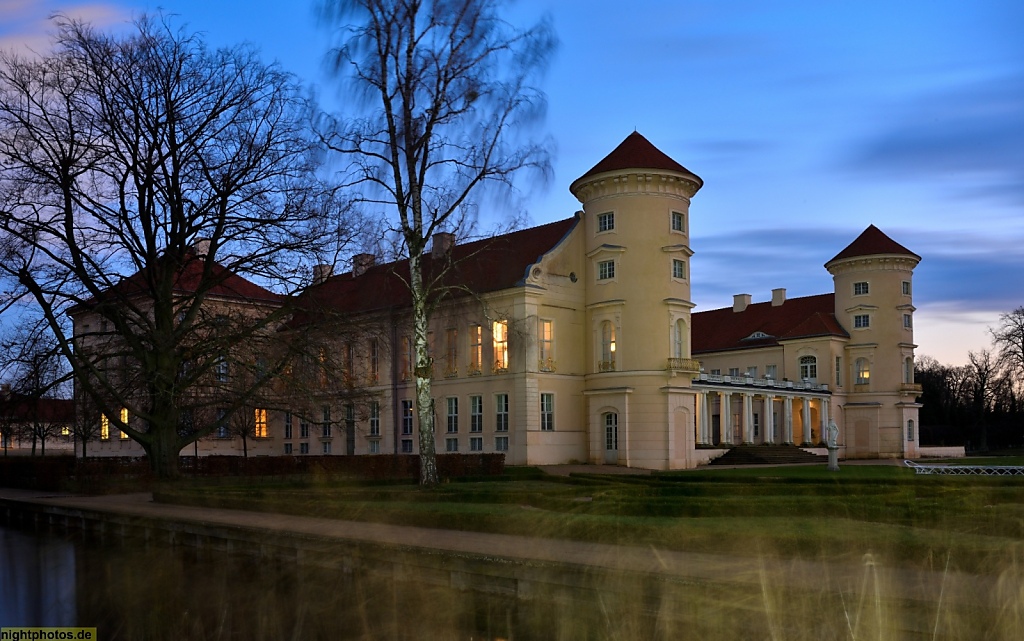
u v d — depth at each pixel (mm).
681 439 49812
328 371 36094
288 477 37000
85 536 26078
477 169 29562
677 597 12812
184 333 34250
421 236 30547
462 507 21703
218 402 36875
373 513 21484
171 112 33781
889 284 76438
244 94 34875
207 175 33938
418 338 30328
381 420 57156
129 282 36250
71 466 35844
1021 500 23719
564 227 53625
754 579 12578
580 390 52156
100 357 34938
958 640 11023
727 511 20797
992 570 13414
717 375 61406
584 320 52781
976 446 101375
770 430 68312
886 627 11375
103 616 17031
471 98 28844
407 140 29453
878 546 14320
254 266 34812
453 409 53406
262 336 36219
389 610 16500
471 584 15305
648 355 49719
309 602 17484
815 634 11758
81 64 32938
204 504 26672
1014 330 87562
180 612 17125
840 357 77188
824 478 30469
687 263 51938
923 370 119312
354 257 34281
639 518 19359
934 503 20406
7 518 31078
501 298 50094
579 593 13883
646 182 50750
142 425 59562
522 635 14438
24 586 19375
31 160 32625
